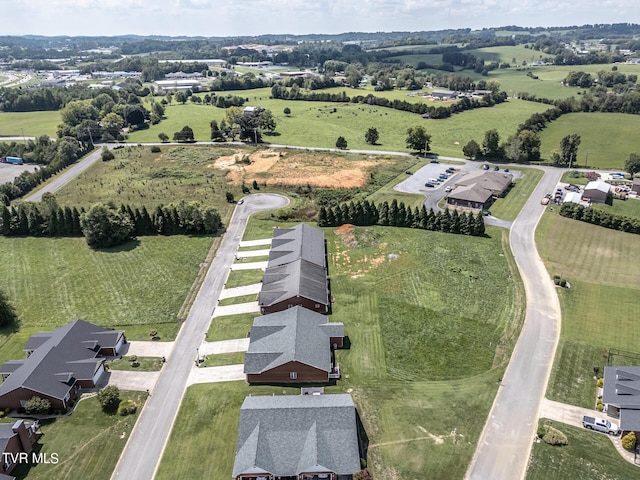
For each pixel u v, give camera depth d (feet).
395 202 361.51
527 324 243.40
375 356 222.69
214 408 194.08
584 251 322.55
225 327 246.06
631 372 197.06
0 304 249.55
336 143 598.34
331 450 164.96
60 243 344.49
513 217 379.55
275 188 455.63
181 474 165.99
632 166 470.39
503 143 565.53
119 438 181.68
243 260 315.37
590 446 173.99
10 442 166.71
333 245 337.31
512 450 173.06
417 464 168.04
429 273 293.23
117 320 254.27
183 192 449.89
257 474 160.76
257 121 634.02
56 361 207.31
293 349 207.92
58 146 571.28
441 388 202.69
